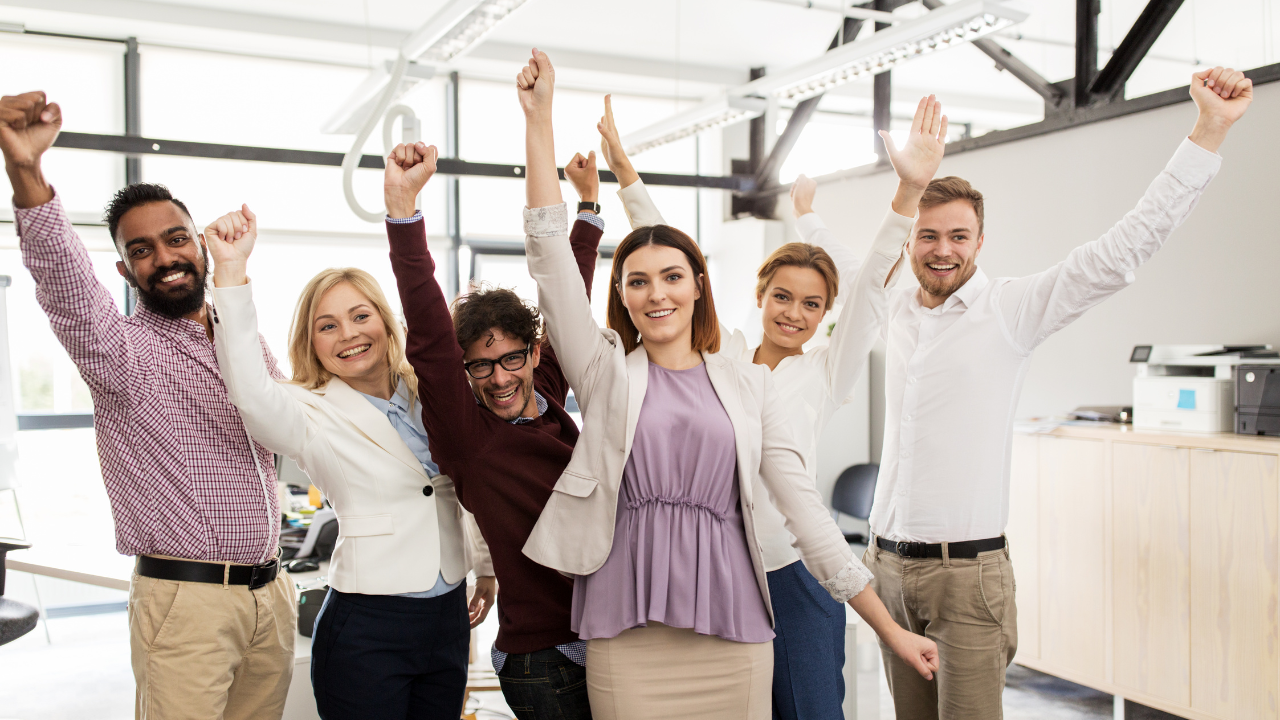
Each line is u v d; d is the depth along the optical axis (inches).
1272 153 143.3
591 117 275.3
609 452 57.5
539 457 63.9
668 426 56.9
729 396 58.8
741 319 272.7
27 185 58.5
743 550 58.4
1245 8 199.5
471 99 262.1
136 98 223.1
